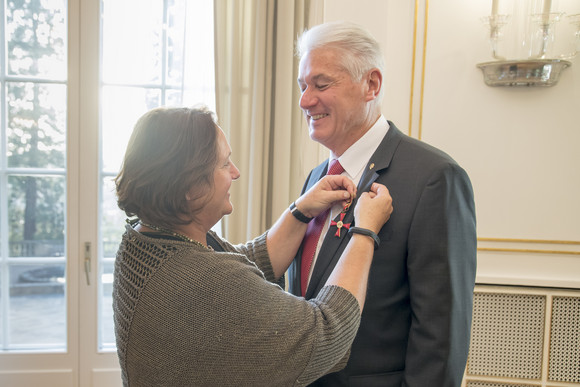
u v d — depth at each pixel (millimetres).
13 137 2721
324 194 1321
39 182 2752
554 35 2363
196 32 2594
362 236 1146
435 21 2463
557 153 2400
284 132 2482
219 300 939
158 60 2715
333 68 1276
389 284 1249
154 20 2697
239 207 2559
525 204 2438
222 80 2504
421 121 2494
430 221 1198
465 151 2473
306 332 964
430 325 1190
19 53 2691
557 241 2416
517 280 2377
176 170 986
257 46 2447
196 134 1008
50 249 2787
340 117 1309
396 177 1269
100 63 2682
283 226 1396
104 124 2729
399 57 2527
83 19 2656
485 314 2414
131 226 1087
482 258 2482
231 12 2471
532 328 2387
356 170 1368
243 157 2541
